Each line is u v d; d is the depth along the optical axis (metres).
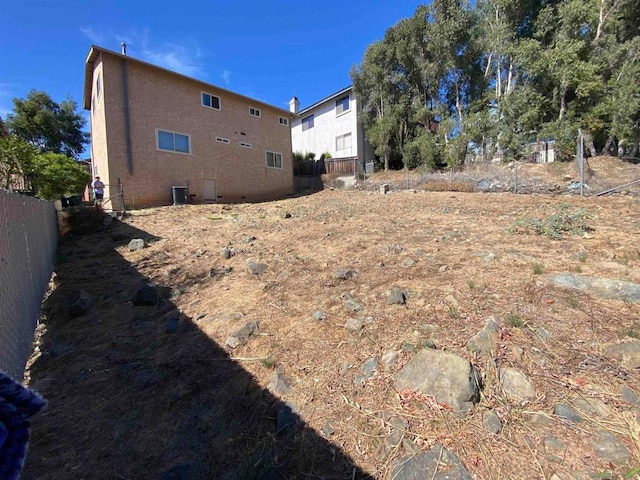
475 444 1.52
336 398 1.96
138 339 3.02
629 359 1.85
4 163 8.64
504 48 13.74
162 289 4.13
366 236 5.83
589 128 11.52
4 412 0.82
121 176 11.81
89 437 1.92
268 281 3.95
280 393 2.08
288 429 1.79
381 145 18.27
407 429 1.65
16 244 2.95
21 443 0.83
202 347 2.74
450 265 3.70
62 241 7.23
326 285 3.61
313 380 2.14
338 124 21.17
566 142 11.66
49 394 2.34
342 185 18.47
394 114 17.61
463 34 15.33
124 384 2.39
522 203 8.16
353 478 1.48
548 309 2.44
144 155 12.45
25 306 3.01
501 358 1.98
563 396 1.69
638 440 1.43
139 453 1.78
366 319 2.72
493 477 1.37
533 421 1.59
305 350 2.47
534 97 12.77
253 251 5.52
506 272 3.26
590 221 5.33
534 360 1.94
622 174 9.74
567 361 1.91
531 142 13.18
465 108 16.59
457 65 15.96
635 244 3.93
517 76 14.61
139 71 12.28
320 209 10.55
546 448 1.46
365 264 4.16
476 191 11.67
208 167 14.67
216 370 2.42
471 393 1.75
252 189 16.66
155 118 12.79
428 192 12.51
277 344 2.60
